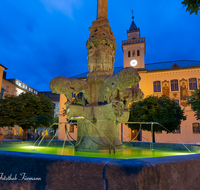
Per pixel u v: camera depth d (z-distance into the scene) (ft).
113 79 15.20
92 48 18.92
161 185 5.42
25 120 50.90
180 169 5.97
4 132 101.04
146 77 100.94
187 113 91.04
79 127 16.92
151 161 5.58
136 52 108.88
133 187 5.06
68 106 16.01
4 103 53.57
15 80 128.36
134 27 121.19
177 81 96.22
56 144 24.70
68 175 5.68
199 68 93.09
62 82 16.43
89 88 17.78
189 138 88.12
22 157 6.31
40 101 57.31
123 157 13.00
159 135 91.66
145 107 55.11
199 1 10.80
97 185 5.37
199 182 6.44
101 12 20.54
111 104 14.14
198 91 49.90
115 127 16.62
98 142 15.11
